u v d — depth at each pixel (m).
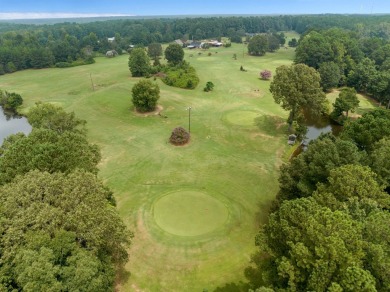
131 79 117.69
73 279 21.42
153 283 31.38
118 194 46.41
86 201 26.98
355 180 28.22
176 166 54.59
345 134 46.25
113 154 59.09
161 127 71.56
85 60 160.88
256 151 60.00
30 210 24.97
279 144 62.44
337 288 18.59
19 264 21.19
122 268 32.94
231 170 53.22
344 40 123.06
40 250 21.86
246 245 36.38
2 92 96.25
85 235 24.33
